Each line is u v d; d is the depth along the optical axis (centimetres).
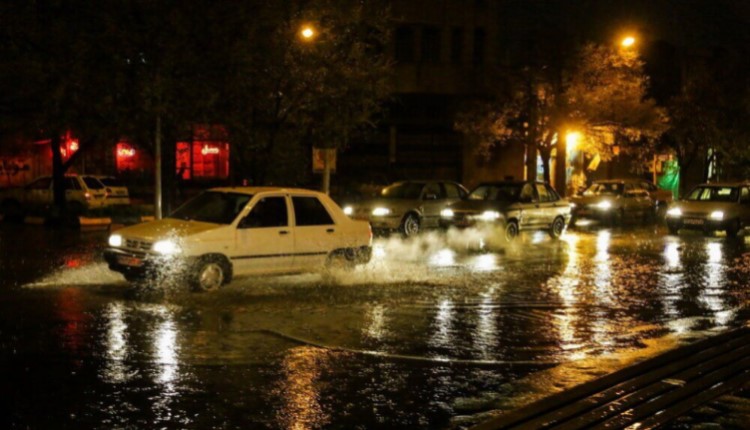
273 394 721
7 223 2592
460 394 732
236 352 875
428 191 2419
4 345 884
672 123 4081
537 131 3478
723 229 2469
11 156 3409
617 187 3145
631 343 959
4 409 665
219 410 672
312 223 1360
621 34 3709
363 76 2217
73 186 2780
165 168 2062
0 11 1786
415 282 1410
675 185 4831
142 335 942
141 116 1870
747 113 4016
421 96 4103
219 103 1967
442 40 4103
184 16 1812
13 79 1848
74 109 1891
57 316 1041
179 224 1265
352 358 861
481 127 3559
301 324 1028
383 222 2300
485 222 2186
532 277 1513
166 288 1238
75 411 662
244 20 1873
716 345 943
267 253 1290
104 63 1839
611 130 3462
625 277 1538
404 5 3991
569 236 2522
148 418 648
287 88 2125
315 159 2266
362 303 1187
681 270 1655
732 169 4794
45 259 1633
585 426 633
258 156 2234
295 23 2056
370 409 684
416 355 880
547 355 892
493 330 1021
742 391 735
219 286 1248
